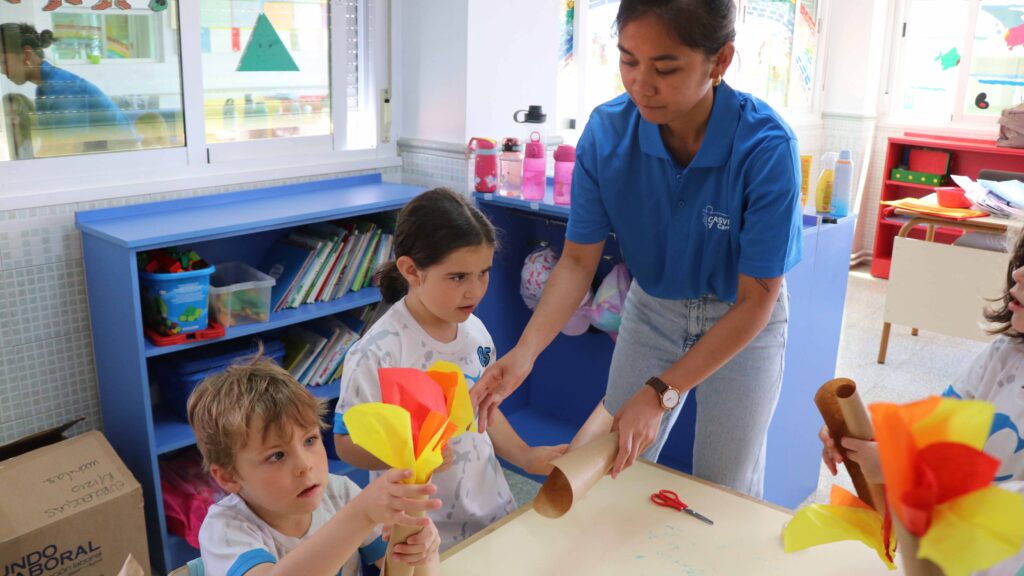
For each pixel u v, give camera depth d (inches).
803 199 100.5
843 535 38.3
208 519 45.1
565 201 102.0
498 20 110.5
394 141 117.6
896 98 216.2
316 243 97.7
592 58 138.8
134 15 89.1
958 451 25.1
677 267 63.7
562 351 119.3
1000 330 50.6
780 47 195.5
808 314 95.0
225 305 88.8
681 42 49.4
